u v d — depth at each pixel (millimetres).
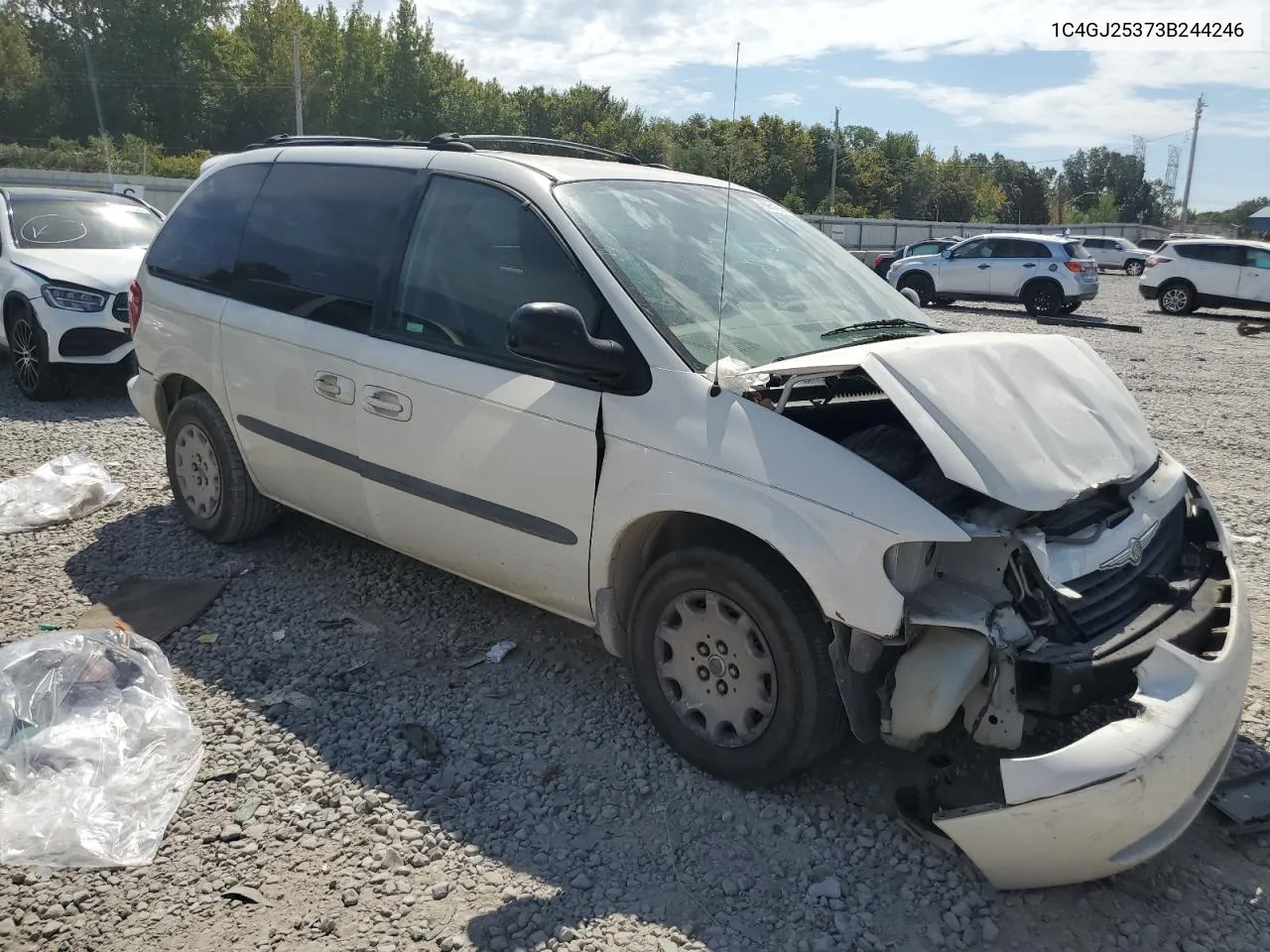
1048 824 2480
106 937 2576
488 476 3582
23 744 3174
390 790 3188
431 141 4254
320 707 3664
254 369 4469
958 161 83625
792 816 3082
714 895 2768
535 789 3215
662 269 3521
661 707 3348
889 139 79875
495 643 4164
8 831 2895
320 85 66688
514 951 2553
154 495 5883
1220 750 2662
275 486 4629
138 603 4418
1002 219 88188
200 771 3266
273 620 4332
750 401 3053
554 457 3381
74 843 2877
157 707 3475
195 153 56250
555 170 3797
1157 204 98688
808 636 2926
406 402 3803
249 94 66375
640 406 3188
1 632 4113
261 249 4590
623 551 3350
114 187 12211
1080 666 2629
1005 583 2781
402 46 66812
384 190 4152
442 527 3838
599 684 3861
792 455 2912
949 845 2902
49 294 8148
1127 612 2875
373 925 2633
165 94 65625
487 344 3623
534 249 3570
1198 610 2914
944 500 2820
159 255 5180
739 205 4219
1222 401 10391
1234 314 22438
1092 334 17250
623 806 3139
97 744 3221
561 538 3432
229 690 3764
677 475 3074
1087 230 61656
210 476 4973
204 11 66562
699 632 3213
